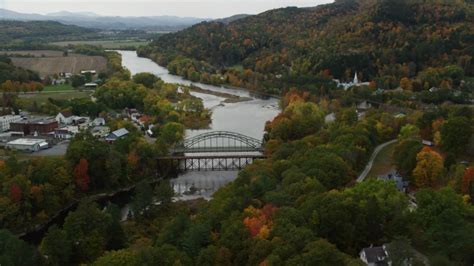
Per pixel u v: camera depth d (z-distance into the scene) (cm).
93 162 15800
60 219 13975
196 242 9381
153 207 13662
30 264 9562
